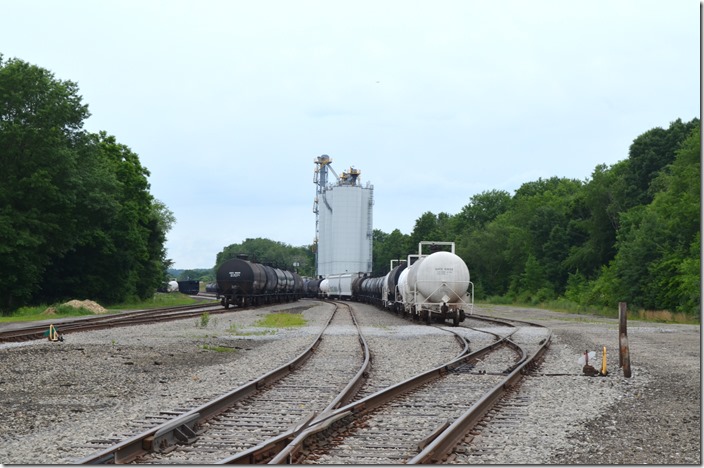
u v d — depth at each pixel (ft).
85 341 77.00
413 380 45.01
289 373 51.31
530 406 38.68
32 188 163.53
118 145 243.60
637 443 30.48
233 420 33.96
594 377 51.83
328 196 440.04
